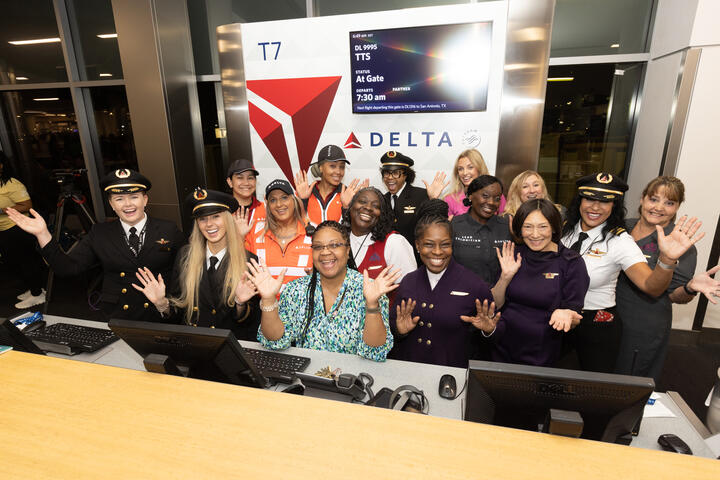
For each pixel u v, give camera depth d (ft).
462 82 10.64
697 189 10.00
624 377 2.75
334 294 5.63
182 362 3.80
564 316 5.60
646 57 11.09
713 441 4.05
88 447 2.16
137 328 3.74
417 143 11.41
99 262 7.54
